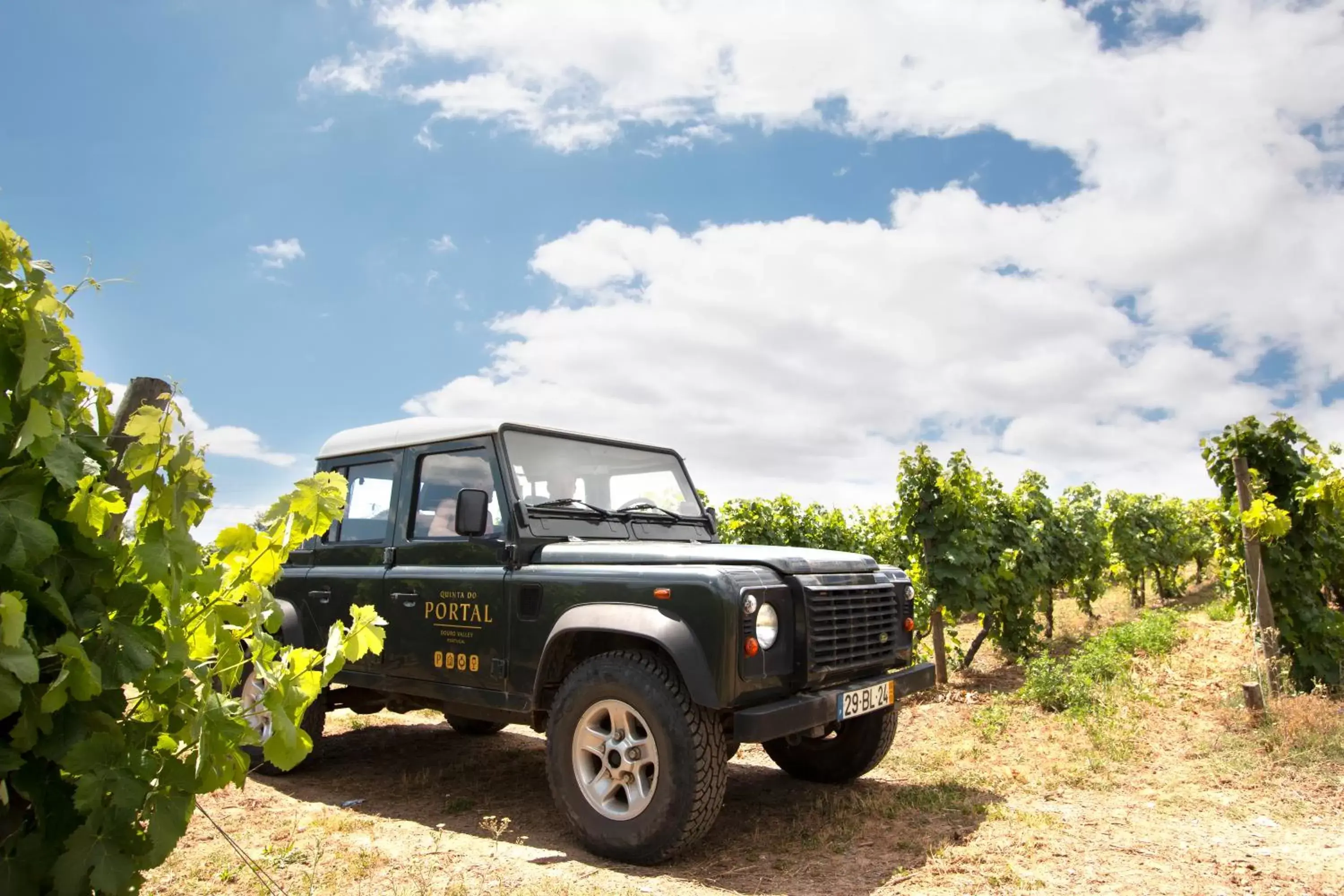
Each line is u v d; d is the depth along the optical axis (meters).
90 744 1.42
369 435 5.93
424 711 5.54
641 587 4.25
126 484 1.65
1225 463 8.86
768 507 10.90
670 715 3.99
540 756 6.51
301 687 1.90
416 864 3.97
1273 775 5.33
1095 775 5.49
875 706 4.62
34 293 1.43
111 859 1.44
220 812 4.95
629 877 3.90
